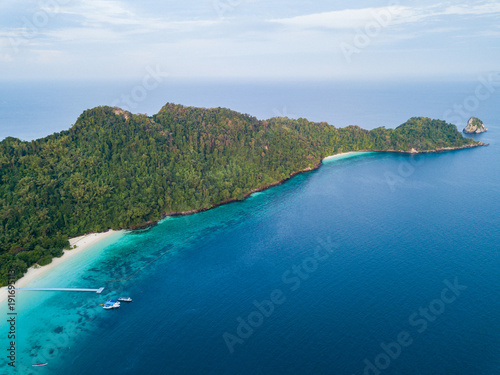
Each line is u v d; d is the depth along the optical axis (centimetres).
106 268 11806
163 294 10312
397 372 7238
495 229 13762
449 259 11588
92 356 8038
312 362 7588
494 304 9300
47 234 13150
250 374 7350
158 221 15675
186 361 7775
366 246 12681
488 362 7481
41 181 14262
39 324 9119
